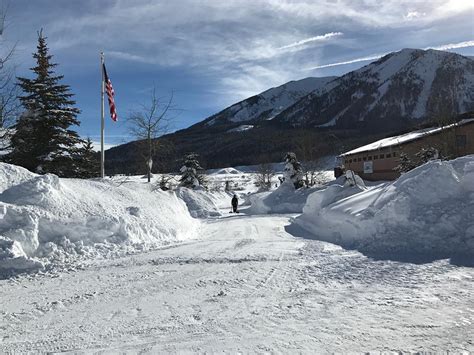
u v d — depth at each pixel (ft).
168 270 26.05
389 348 13.48
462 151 114.73
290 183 96.94
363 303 18.11
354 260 26.96
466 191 30.76
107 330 16.21
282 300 19.16
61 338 15.52
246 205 121.39
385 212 31.81
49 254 29.86
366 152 146.72
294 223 51.55
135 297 20.52
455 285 19.88
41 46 94.32
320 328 15.48
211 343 14.60
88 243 32.96
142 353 13.99
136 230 37.40
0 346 14.88
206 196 104.73
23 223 30.25
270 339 14.70
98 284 23.17
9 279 24.99
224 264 27.35
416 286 20.13
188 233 47.37
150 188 53.72
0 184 36.24
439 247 27.50
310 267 25.62
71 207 35.35
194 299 19.88
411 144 121.39
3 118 61.36
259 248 33.53
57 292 21.79
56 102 93.25
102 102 61.26
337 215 38.14
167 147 92.63
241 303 18.97
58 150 92.27
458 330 14.70
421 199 31.27
